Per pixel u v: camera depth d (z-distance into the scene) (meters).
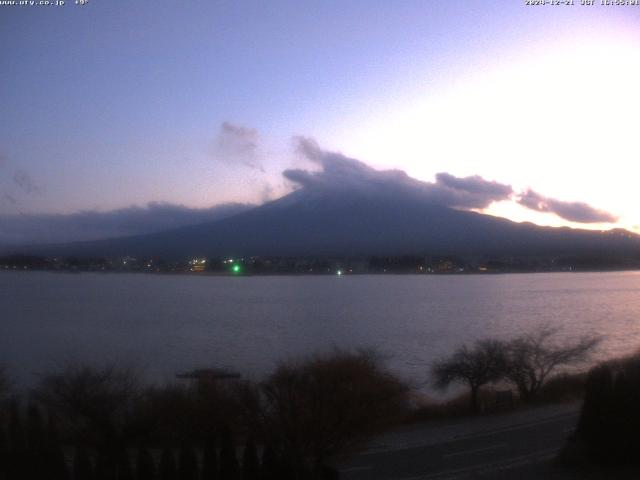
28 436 14.05
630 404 17.98
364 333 62.38
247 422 19.50
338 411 19.17
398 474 18.23
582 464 18.27
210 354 47.38
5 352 49.31
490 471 18.28
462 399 30.67
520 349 34.53
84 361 38.50
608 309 88.12
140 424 20.27
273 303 103.06
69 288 146.88
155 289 143.38
